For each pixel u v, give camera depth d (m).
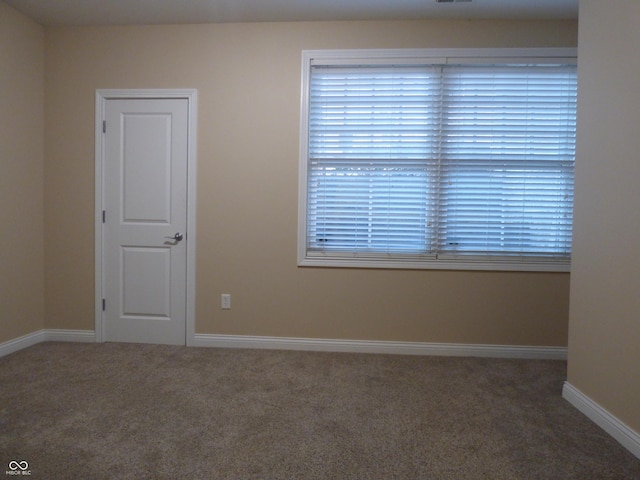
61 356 2.68
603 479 1.46
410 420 1.88
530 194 2.81
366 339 2.88
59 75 2.93
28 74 2.81
